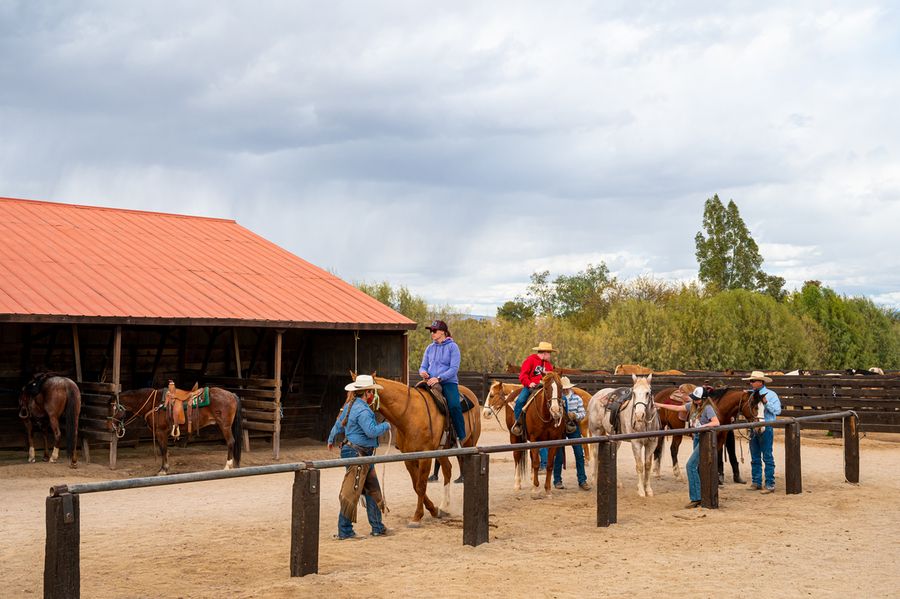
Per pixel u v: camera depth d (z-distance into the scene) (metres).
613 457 11.70
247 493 15.14
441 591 8.04
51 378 18.03
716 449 13.32
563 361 47.53
